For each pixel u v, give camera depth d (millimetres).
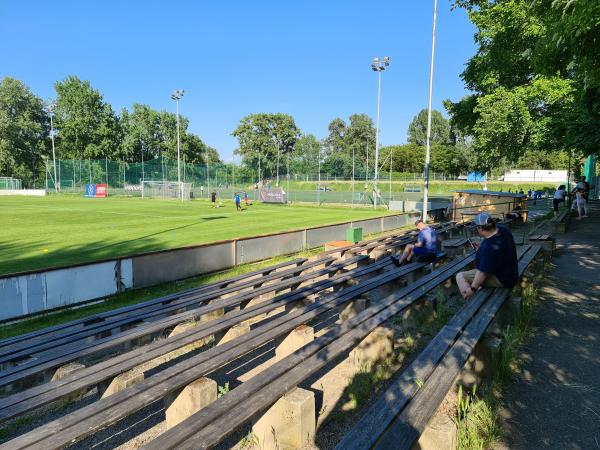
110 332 5570
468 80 26562
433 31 20297
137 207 35750
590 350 4465
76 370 4324
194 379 3451
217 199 49531
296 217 27156
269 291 6660
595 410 3340
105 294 8359
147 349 4285
